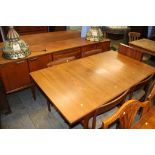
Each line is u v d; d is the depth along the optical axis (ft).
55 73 6.40
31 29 11.95
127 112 4.25
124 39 17.79
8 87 7.98
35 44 9.48
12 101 8.54
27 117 7.57
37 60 8.22
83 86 5.61
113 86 5.65
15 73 7.85
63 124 7.23
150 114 4.93
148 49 10.21
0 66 7.27
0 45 8.91
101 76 6.25
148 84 6.73
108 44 10.98
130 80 6.02
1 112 7.51
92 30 10.30
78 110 4.57
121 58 7.82
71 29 12.08
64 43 9.85
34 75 6.24
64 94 5.19
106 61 7.48
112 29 18.62
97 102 4.88
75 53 9.52
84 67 6.91
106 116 5.70
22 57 7.65
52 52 8.54
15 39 7.52
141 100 6.87
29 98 8.80
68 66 6.97
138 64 7.25
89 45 9.92
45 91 5.34
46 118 7.54
